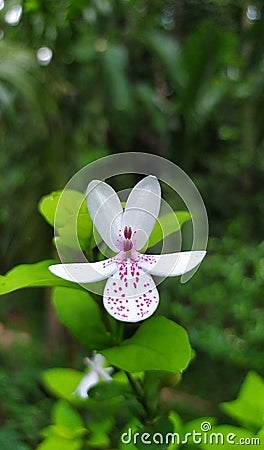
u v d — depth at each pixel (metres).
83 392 0.27
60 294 0.26
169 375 0.26
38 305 0.95
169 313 0.74
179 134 0.76
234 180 0.84
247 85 0.70
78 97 0.66
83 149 0.69
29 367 0.71
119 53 0.62
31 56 0.60
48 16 0.59
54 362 0.74
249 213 0.85
